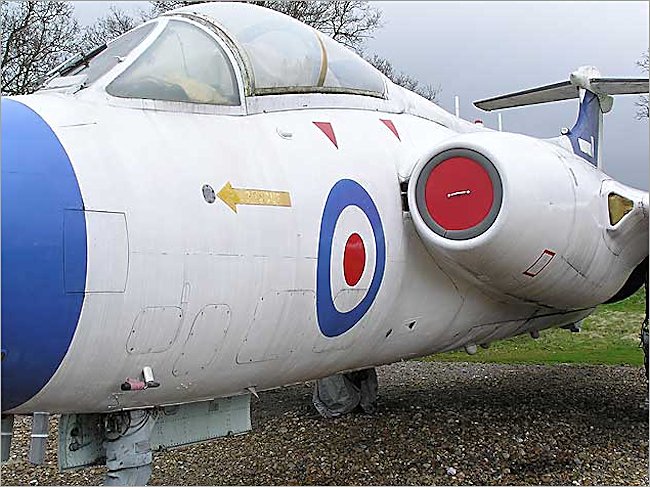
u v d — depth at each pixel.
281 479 5.15
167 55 3.63
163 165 3.12
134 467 3.41
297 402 7.68
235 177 3.38
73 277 2.71
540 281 4.71
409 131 4.86
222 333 3.27
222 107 3.66
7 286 2.58
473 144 4.06
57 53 16.06
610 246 5.28
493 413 7.05
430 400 7.76
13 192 2.64
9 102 3.02
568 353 12.34
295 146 3.83
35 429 3.38
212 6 4.17
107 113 3.20
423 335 4.77
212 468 5.42
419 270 4.43
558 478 5.18
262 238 3.38
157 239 2.96
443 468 5.35
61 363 2.79
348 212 3.90
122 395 3.12
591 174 5.25
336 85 4.54
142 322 2.95
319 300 3.71
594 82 7.80
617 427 6.64
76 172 2.81
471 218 4.04
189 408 3.69
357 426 6.54
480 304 5.02
